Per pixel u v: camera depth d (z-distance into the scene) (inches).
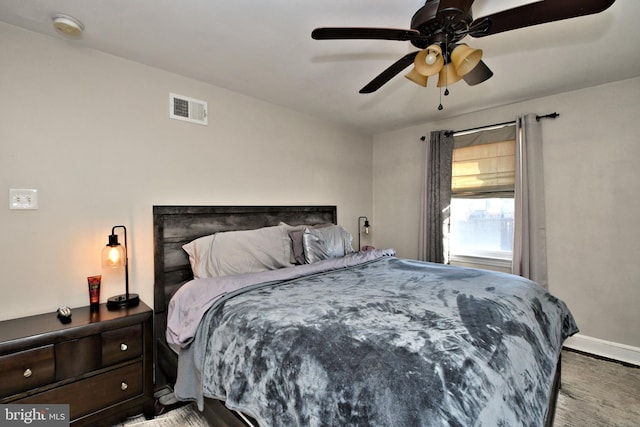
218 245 81.1
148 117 79.4
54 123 65.5
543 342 49.7
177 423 63.6
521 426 32.9
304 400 36.7
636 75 88.7
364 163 151.6
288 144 115.3
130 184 76.0
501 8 58.3
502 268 115.3
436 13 46.7
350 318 46.5
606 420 65.0
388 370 33.7
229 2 55.7
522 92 101.0
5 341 49.7
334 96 102.7
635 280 90.9
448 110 118.2
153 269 79.3
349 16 60.5
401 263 95.8
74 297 67.6
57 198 65.7
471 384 32.3
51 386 53.6
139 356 63.8
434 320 45.3
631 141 90.9
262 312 51.2
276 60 77.7
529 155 104.9
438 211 128.1
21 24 60.9
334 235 106.1
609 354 94.1
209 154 91.7
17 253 61.1
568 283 101.6
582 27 65.0
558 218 103.1
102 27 62.8
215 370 50.9
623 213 92.4
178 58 76.2
